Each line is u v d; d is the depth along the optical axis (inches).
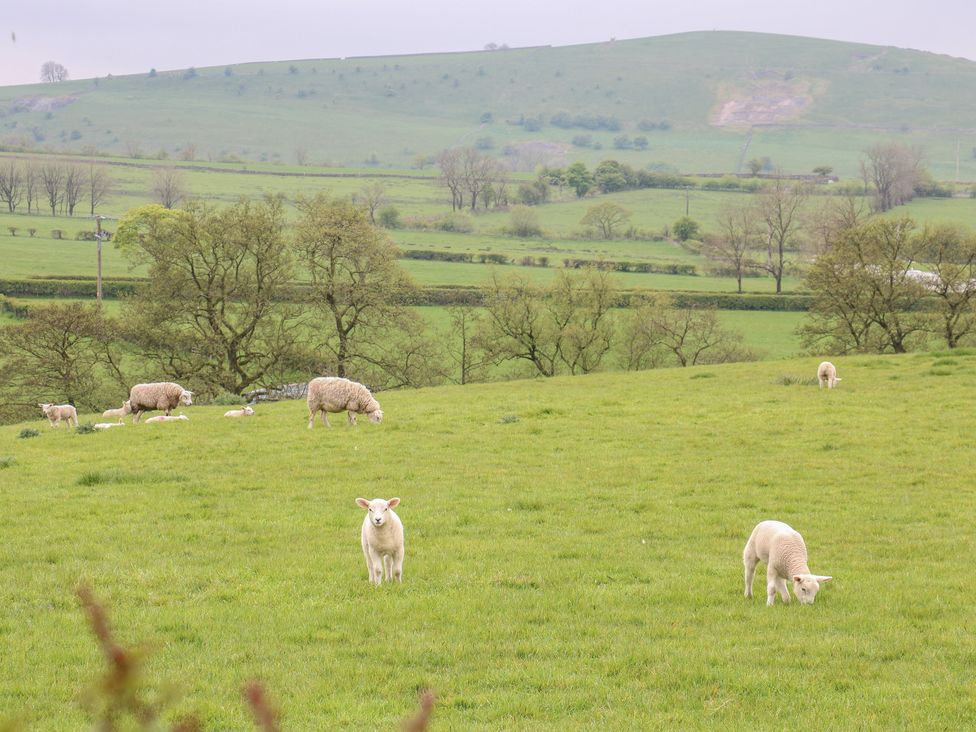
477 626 569.6
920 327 2571.4
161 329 2158.0
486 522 853.8
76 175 6943.9
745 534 808.9
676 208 7327.8
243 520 852.0
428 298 3540.8
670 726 416.8
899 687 462.0
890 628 558.6
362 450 1155.9
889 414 1321.4
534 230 6235.2
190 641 550.9
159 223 2240.4
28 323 2166.6
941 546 758.5
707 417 1364.4
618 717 430.0
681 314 2908.5
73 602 619.5
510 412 1430.9
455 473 1043.9
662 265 4581.7
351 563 718.5
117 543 773.9
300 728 415.2
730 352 2952.8
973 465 1039.6
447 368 2696.9
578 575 692.7
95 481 1007.0
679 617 588.7
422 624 576.4
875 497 923.4
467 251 5000.0
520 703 446.0
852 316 2642.7
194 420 1408.7
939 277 2573.8
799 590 599.2
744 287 4168.3
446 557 738.8
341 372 2316.7
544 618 591.8
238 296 2225.6
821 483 988.6
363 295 2310.5
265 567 706.8
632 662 506.6
